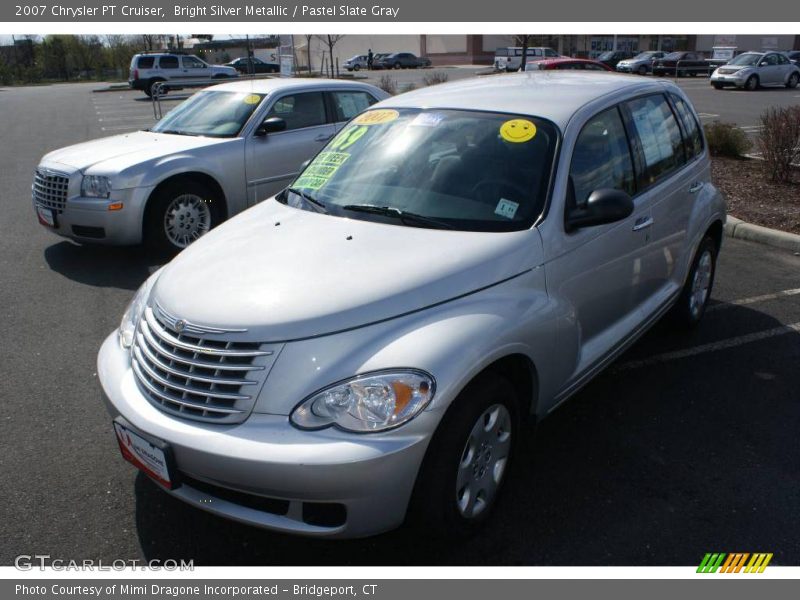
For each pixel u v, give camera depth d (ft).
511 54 126.72
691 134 15.76
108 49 218.18
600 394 13.71
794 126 30.86
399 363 8.27
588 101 12.27
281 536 9.83
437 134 12.16
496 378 9.24
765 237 23.95
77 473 11.21
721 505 10.39
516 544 9.59
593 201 10.55
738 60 99.30
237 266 9.80
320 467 7.79
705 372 14.61
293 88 24.98
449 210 10.83
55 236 25.48
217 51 218.38
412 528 8.98
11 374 14.70
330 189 12.14
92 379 14.49
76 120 73.51
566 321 10.53
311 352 8.38
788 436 12.22
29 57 212.02
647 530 9.86
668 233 13.98
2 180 37.70
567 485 10.82
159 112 73.72
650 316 13.70
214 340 8.61
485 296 9.49
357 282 9.06
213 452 8.11
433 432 8.27
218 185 22.93
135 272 21.26
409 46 210.18
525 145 11.33
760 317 17.56
